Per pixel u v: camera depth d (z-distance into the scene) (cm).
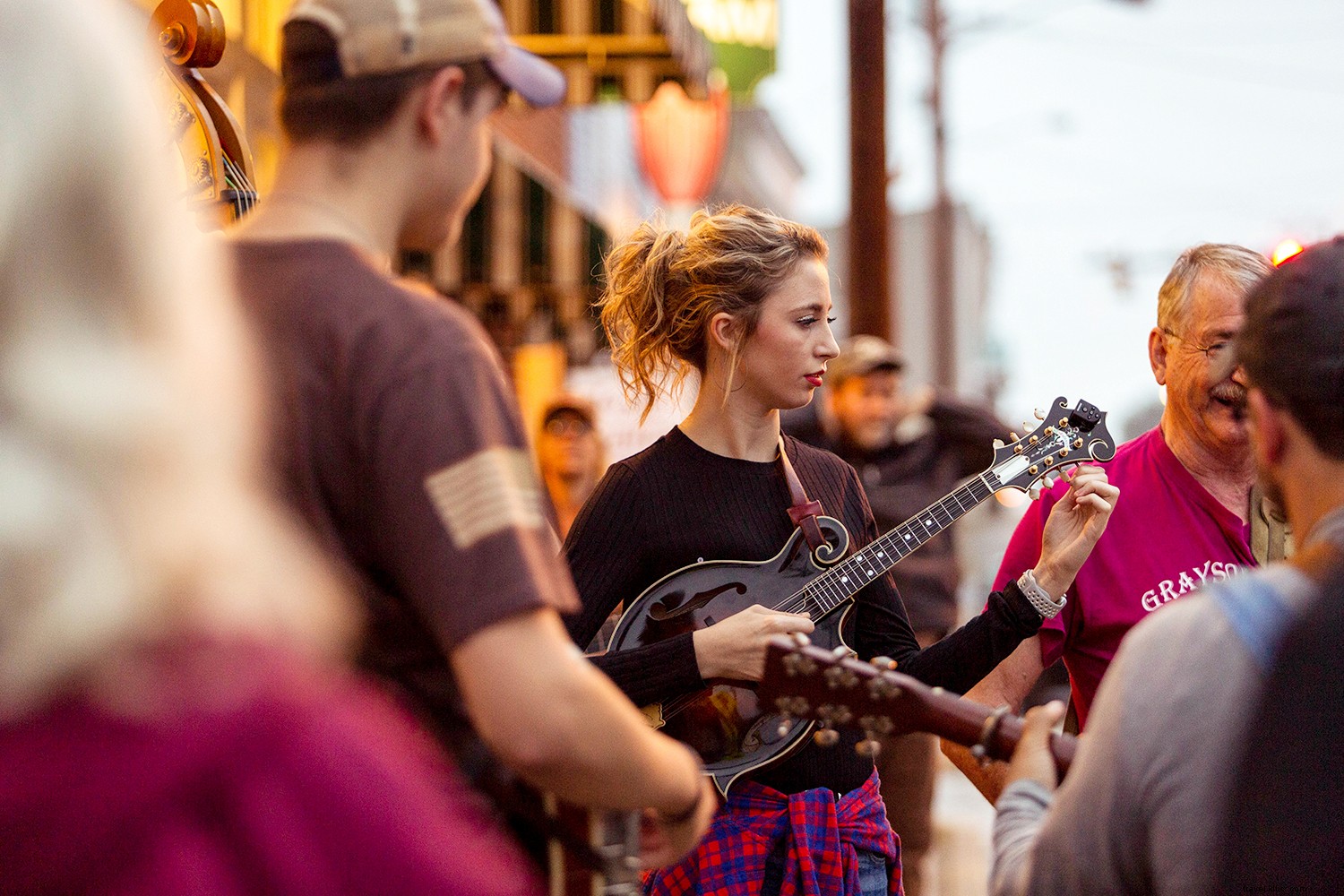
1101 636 337
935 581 646
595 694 181
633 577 334
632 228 376
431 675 194
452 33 201
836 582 336
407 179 204
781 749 321
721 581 332
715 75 977
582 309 1037
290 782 103
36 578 96
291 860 101
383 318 187
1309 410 180
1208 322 328
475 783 194
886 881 340
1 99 99
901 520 667
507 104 220
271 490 183
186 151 326
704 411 346
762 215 348
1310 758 150
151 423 101
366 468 183
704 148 1115
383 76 199
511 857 192
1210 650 170
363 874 104
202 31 333
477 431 183
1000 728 230
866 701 239
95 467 98
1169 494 338
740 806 324
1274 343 185
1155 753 170
